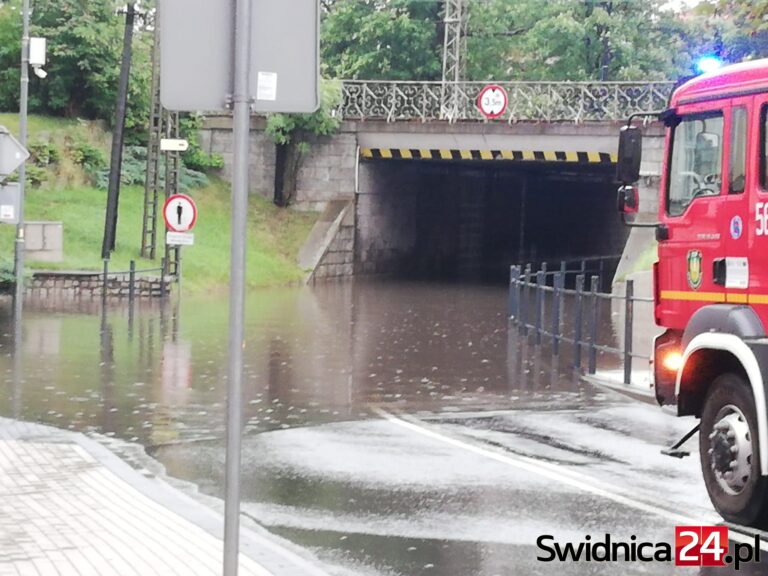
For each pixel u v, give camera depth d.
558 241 63.97
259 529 9.42
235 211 5.57
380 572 8.24
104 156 45.97
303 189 49.91
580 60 56.53
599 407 16.59
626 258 42.19
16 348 22.78
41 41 31.98
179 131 48.75
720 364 10.22
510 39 58.25
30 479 10.83
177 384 18.45
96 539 8.53
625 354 18.56
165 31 5.67
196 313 31.23
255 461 12.43
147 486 10.56
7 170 26.36
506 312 34.00
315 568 7.82
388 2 56.00
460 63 53.59
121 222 42.56
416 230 53.78
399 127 48.09
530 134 45.81
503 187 59.75
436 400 17.25
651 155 43.34
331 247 47.97
